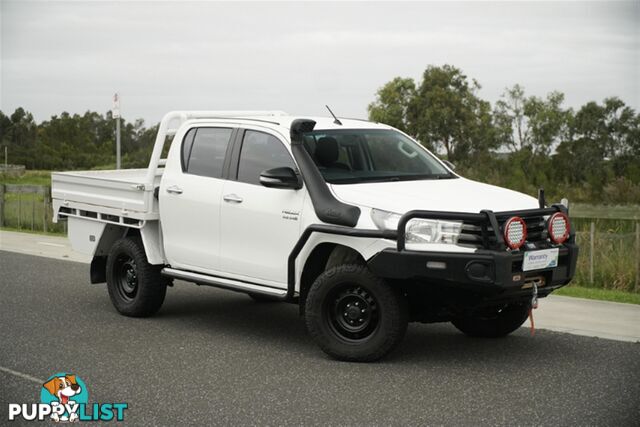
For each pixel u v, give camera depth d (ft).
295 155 26.66
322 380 23.48
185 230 29.68
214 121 29.63
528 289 24.63
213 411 20.88
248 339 28.68
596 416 20.25
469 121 120.67
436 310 25.52
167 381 23.53
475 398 21.75
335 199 25.52
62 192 34.65
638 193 62.34
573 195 73.41
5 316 32.40
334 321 25.52
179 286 39.14
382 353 24.86
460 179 28.50
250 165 28.12
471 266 23.44
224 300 35.91
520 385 22.94
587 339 28.25
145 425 19.97
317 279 25.38
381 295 24.54
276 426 19.72
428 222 24.09
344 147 27.61
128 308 31.99
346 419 20.15
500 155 116.06
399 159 28.40
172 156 30.42
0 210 70.54
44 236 61.11
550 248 24.82
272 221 26.96
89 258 48.47
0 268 44.50
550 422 19.83
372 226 24.56
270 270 27.22
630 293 36.96
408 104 126.93
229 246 28.35
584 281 39.78
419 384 23.04
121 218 31.86
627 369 24.61
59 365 25.27
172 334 29.43
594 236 42.24
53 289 38.22
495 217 23.90
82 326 30.66
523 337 28.63
